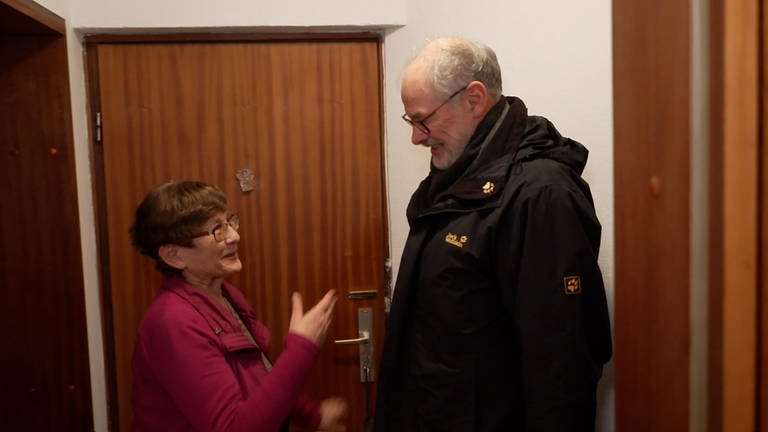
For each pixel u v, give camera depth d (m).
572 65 1.30
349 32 1.79
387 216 1.85
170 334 1.00
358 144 1.82
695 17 0.44
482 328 1.06
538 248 0.99
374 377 1.87
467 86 1.09
